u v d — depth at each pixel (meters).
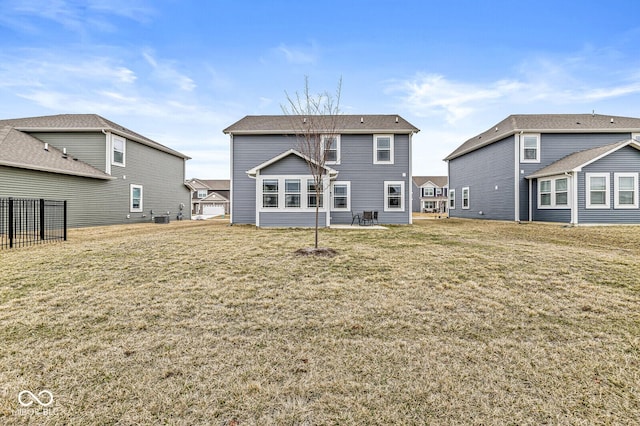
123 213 16.86
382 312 3.67
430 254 6.81
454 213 24.28
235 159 15.72
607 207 13.42
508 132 16.47
